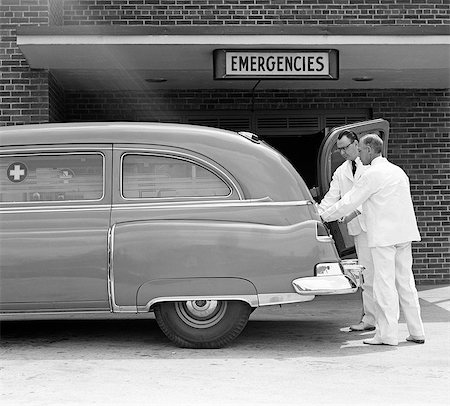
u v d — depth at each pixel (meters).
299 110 12.79
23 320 9.36
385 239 7.42
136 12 11.78
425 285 12.58
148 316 9.61
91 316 9.63
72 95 12.52
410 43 9.76
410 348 7.37
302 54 9.99
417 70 11.37
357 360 6.82
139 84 12.22
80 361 6.81
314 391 5.69
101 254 7.12
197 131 7.44
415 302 7.61
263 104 12.70
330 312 9.78
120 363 6.71
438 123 12.85
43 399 5.47
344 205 7.47
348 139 8.27
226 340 7.31
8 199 7.29
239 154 7.39
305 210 7.32
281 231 7.21
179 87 12.53
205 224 7.17
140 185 7.31
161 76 11.59
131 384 5.93
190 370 6.42
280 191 7.32
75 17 11.80
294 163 12.80
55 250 7.13
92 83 12.05
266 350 7.30
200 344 7.32
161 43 9.59
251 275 7.14
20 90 10.68
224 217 7.23
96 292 7.13
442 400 5.44
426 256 12.76
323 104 12.77
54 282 7.13
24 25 10.66
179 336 7.30
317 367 6.53
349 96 12.78
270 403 5.34
